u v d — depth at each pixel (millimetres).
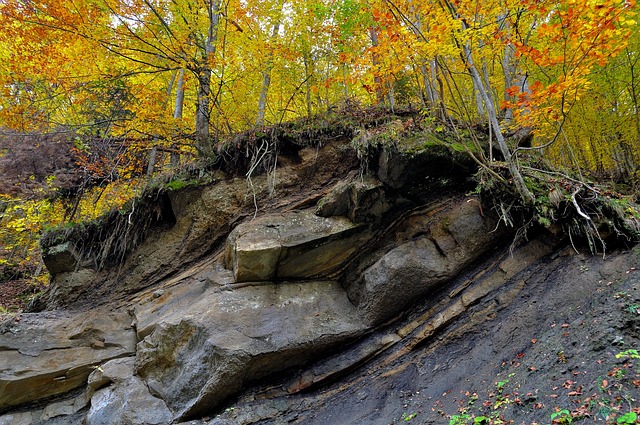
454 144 7473
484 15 5910
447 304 6461
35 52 8422
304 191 8695
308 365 6500
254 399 6078
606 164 12180
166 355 6672
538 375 4273
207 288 7562
